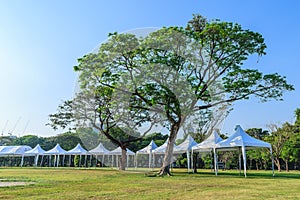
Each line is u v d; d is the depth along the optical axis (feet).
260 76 38.24
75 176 31.73
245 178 32.24
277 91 40.04
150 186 20.62
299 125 71.77
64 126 64.34
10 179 27.37
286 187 21.11
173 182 24.39
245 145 37.52
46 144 110.11
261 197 15.29
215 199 14.39
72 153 74.49
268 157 68.03
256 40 35.53
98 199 14.07
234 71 36.52
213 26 31.83
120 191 17.44
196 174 41.14
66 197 14.65
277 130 70.23
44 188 18.92
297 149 64.85
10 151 83.10
